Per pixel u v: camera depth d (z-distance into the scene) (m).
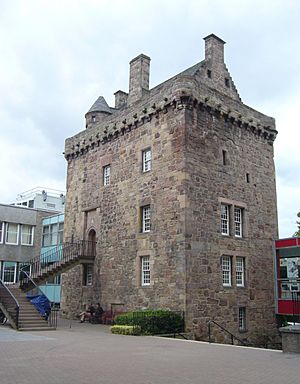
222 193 24.06
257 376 9.64
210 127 24.19
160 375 9.65
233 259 23.86
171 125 23.42
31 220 45.41
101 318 25.30
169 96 23.58
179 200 21.98
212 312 21.75
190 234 21.52
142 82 28.58
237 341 22.75
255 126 27.25
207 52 27.22
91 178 29.73
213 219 23.09
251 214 25.88
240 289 23.86
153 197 23.77
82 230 29.42
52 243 43.75
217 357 12.49
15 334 18.12
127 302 24.23
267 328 25.08
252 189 26.33
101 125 29.27
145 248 23.62
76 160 31.89
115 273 25.69
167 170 23.14
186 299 20.56
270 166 28.27
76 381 8.88
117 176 27.12
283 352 13.67
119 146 27.42
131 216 25.23
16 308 20.42
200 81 25.39
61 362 11.19
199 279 21.45
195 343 16.16
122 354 12.82
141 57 28.83
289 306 24.97
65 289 30.22
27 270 43.94
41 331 19.97
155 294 22.34
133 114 26.19
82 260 27.48
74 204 31.06
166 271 21.92
